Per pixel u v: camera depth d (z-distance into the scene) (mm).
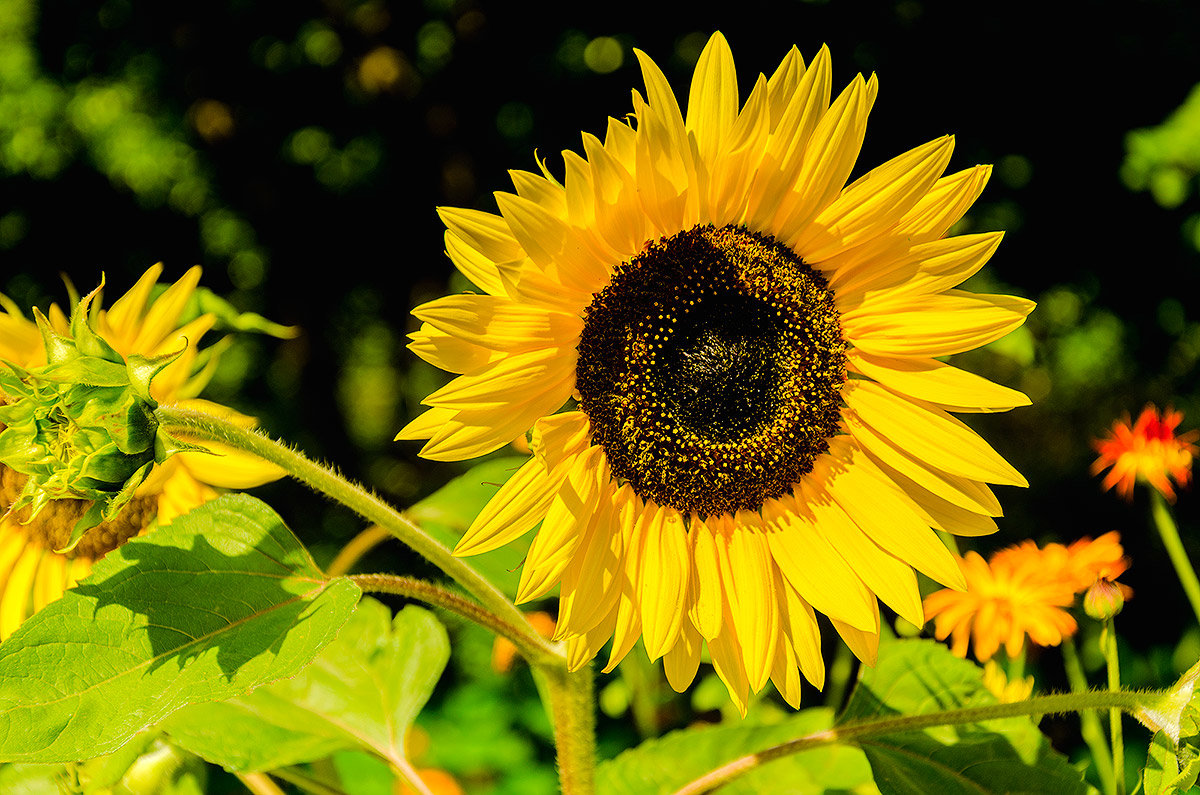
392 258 4133
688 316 937
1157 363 3436
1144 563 2283
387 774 1352
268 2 3818
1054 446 3133
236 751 955
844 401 955
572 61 3631
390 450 4199
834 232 935
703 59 899
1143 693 873
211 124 3840
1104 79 3414
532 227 887
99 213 3953
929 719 905
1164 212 3387
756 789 1017
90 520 851
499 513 912
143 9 3781
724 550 955
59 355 853
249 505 874
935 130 3484
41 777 938
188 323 978
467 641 2086
